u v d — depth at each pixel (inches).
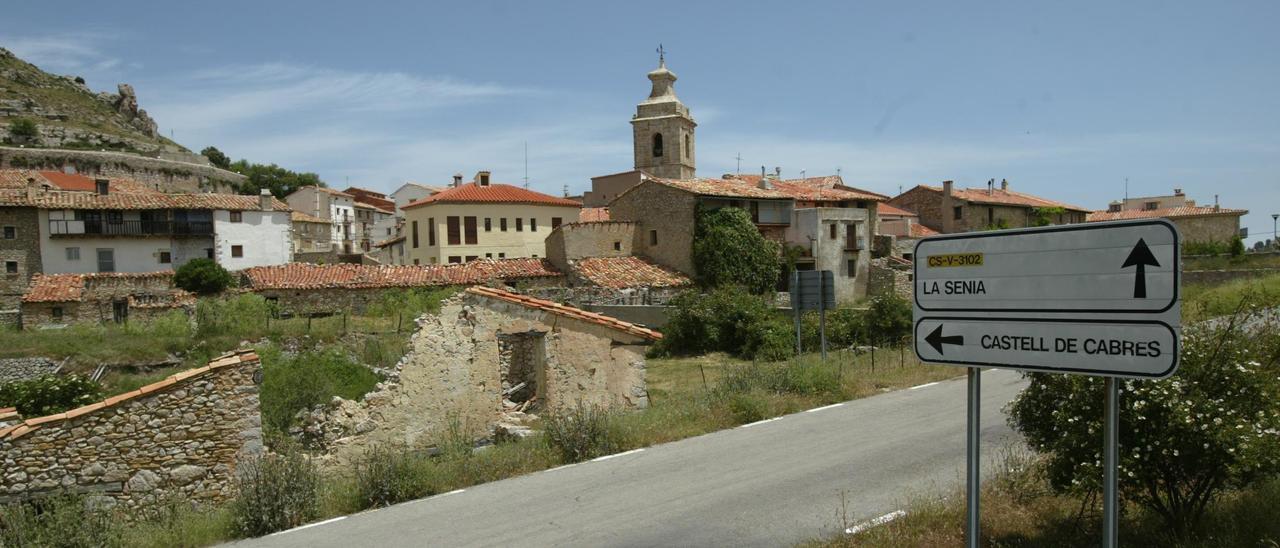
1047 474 300.8
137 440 461.1
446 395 599.5
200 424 477.4
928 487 364.8
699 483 397.4
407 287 1560.0
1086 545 278.1
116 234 2007.9
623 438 493.7
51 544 373.1
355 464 465.7
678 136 2412.6
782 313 1221.7
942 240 205.5
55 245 1945.1
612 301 1510.8
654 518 346.6
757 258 1750.7
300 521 386.9
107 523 401.7
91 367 1084.5
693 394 677.9
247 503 388.5
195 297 1631.4
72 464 444.1
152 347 1146.7
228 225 2158.0
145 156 3523.6
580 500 381.7
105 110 4682.6
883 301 1152.2
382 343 1160.8
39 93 4360.2
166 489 464.8
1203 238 2618.1
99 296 1646.2
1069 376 284.4
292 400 737.6
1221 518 278.2
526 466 454.3
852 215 1924.2
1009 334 190.7
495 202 2245.3
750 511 347.6
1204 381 271.3
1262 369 273.7
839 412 564.4
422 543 333.7
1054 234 182.4
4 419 471.5
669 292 1641.2
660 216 1804.9
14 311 1563.7
